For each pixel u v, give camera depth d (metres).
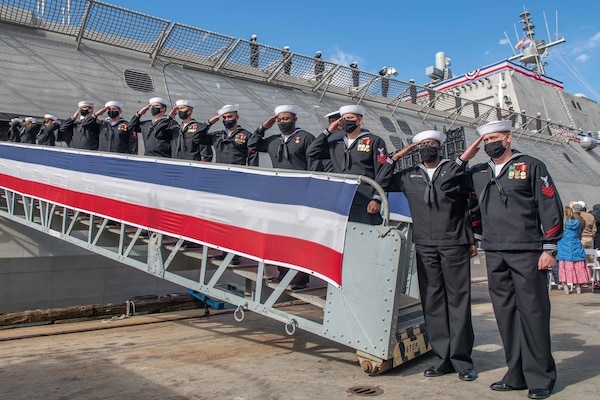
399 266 3.54
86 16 9.84
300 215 4.02
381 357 3.57
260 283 4.30
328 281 3.83
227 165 4.57
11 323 6.71
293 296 4.29
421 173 3.79
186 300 8.19
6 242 7.66
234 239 4.46
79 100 9.55
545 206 3.18
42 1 9.55
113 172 5.68
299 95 14.18
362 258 3.69
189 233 4.84
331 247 3.82
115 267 8.58
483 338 5.21
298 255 4.02
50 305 7.98
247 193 4.38
